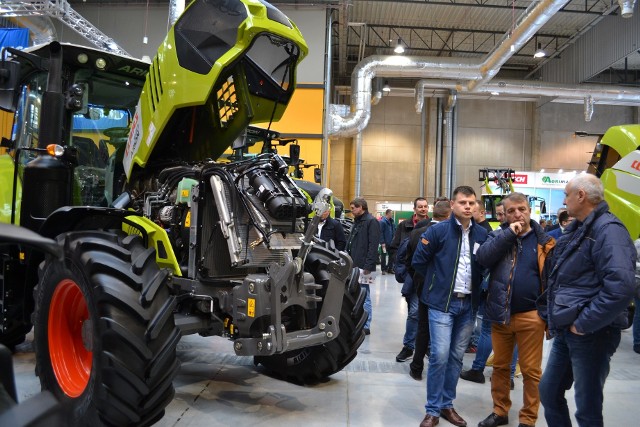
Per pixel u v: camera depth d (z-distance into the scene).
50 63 3.51
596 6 15.34
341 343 3.52
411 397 3.55
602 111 21.45
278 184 3.10
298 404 3.35
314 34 12.98
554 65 19.95
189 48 3.14
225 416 3.09
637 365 4.62
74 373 2.81
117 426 2.43
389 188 21.53
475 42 18.91
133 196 3.76
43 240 1.16
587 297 2.39
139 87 4.18
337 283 3.08
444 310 3.07
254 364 4.18
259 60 3.32
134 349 2.40
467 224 3.17
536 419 2.97
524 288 2.96
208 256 3.10
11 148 4.07
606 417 3.31
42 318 2.89
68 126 3.72
